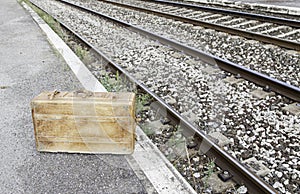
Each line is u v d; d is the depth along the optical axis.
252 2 11.16
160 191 2.71
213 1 11.70
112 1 13.27
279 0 11.53
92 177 2.92
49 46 7.37
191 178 2.96
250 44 6.61
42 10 12.72
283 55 5.89
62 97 3.17
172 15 9.09
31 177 2.95
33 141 3.51
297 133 3.48
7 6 14.65
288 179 2.83
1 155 3.28
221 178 2.86
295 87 4.17
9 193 2.76
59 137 3.21
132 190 2.74
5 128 3.80
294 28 7.39
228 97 4.36
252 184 2.71
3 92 4.88
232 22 8.41
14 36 8.59
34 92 4.77
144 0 13.29
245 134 3.50
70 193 2.74
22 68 5.91
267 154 3.14
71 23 9.68
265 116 3.84
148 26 8.15
